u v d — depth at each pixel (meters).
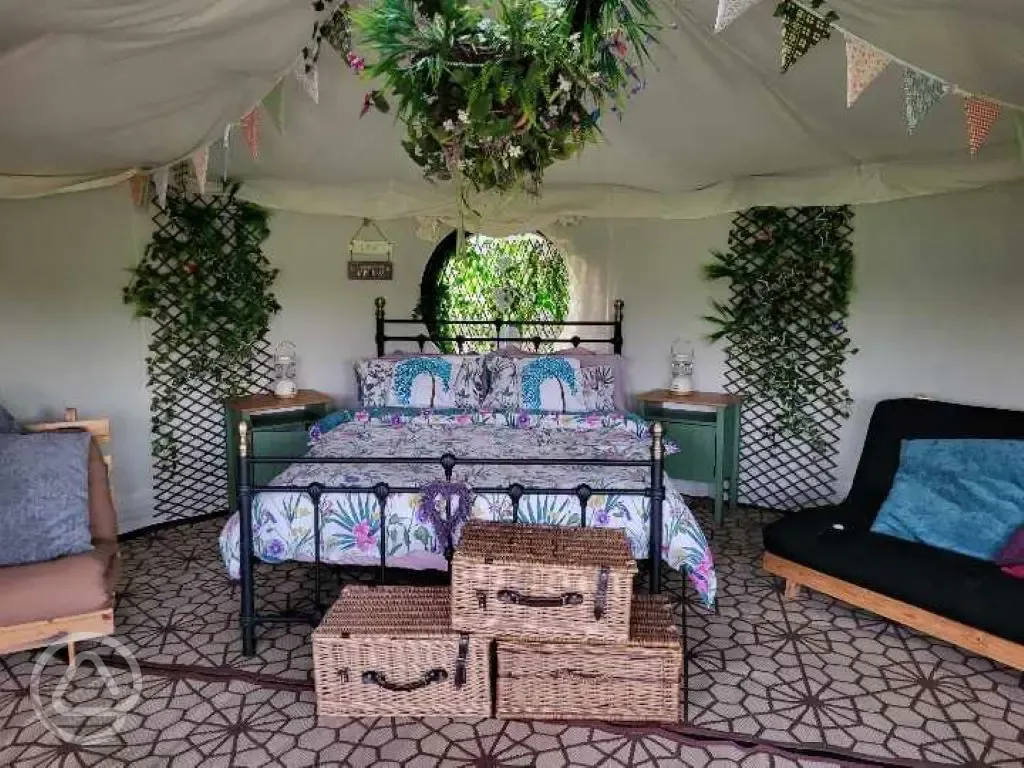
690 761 2.18
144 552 3.85
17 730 2.31
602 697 2.34
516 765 2.16
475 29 2.12
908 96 2.17
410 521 2.80
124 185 3.96
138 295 4.05
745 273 4.46
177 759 2.18
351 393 4.93
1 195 3.11
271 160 3.79
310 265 4.71
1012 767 2.15
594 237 5.04
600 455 3.42
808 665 2.72
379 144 3.71
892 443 3.51
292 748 2.23
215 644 2.86
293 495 2.84
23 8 1.56
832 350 4.25
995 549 2.81
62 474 2.89
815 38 2.04
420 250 5.05
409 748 2.23
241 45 1.98
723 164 3.79
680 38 2.70
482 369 4.42
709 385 4.71
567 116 2.25
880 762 2.18
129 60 1.96
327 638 2.32
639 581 3.39
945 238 3.79
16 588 2.51
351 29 2.27
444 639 2.32
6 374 3.68
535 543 2.42
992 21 1.77
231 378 4.48
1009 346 3.60
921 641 2.90
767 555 3.31
